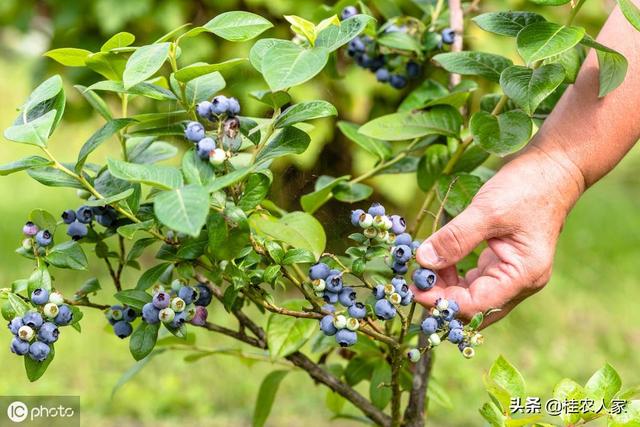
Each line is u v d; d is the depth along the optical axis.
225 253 0.95
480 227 0.99
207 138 0.91
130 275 2.57
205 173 0.90
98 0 2.24
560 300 2.59
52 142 4.05
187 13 2.26
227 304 1.00
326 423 1.88
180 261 1.00
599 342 2.34
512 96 0.99
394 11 1.27
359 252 0.97
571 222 3.33
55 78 0.96
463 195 1.10
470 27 1.96
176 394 1.93
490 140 1.01
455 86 1.18
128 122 0.97
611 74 1.00
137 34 2.33
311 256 0.98
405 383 1.17
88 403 1.90
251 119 1.03
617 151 1.03
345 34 0.93
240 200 0.96
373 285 1.02
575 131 1.03
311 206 1.15
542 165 1.02
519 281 1.00
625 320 2.48
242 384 2.01
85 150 0.96
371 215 0.97
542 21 0.99
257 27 0.94
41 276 0.96
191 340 1.18
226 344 2.13
